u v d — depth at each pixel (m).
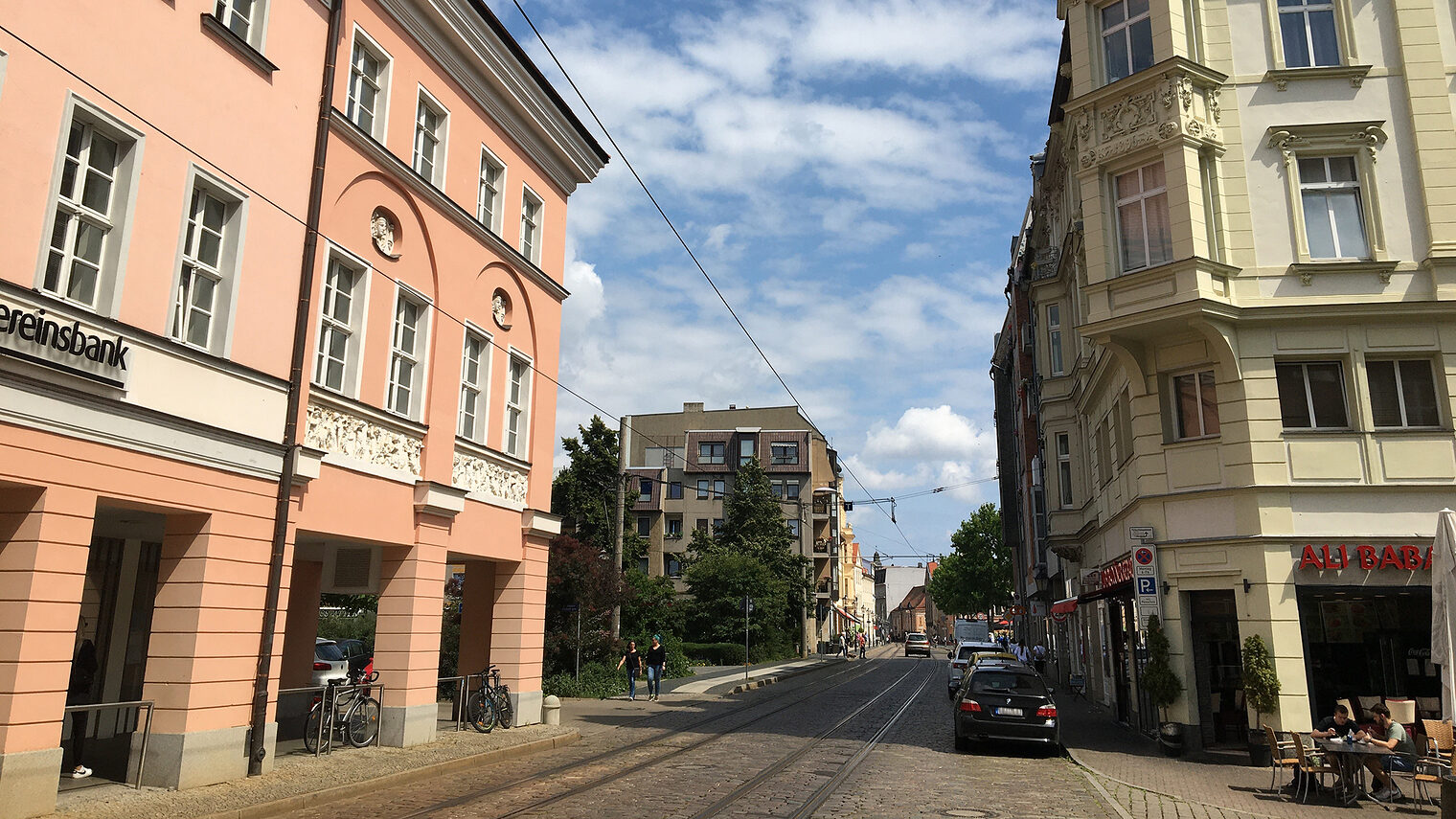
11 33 8.73
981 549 75.19
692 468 69.88
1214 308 15.33
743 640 51.50
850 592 106.50
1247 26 16.77
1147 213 16.55
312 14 13.03
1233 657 15.63
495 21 16.61
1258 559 14.91
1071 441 27.59
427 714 14.89
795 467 69.62
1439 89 16.05
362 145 13.80
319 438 12.84
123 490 9.74
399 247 14.82
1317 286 15.70
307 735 13.16
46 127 9.06
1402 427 15.24
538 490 19.08
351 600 40.69
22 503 8.92
